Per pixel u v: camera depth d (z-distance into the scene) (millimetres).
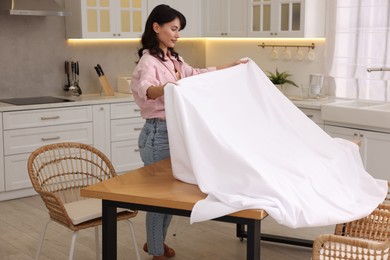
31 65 5820
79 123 5527
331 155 2996
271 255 3922
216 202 2428
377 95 5320
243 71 3115
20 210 4961
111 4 5855
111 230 2713
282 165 2686
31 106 5207
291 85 6082
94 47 6203
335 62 5582
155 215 3529
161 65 3412
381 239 2838
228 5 6258
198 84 2797
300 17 5539
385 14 5152
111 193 2633
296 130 3049
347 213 2623
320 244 2361
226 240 4219
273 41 6184
